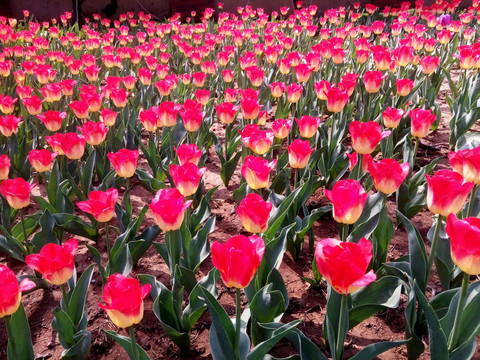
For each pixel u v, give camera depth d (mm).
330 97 3811
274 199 3275
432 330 1879
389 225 2629
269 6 17484
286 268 3229
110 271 2873
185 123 3760
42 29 13250
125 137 4965
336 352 2043
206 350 2584
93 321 2836
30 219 3559
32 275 3213
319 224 3748
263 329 2354
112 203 2488
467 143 4090
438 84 5957
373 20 13055
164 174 4289
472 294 2107
